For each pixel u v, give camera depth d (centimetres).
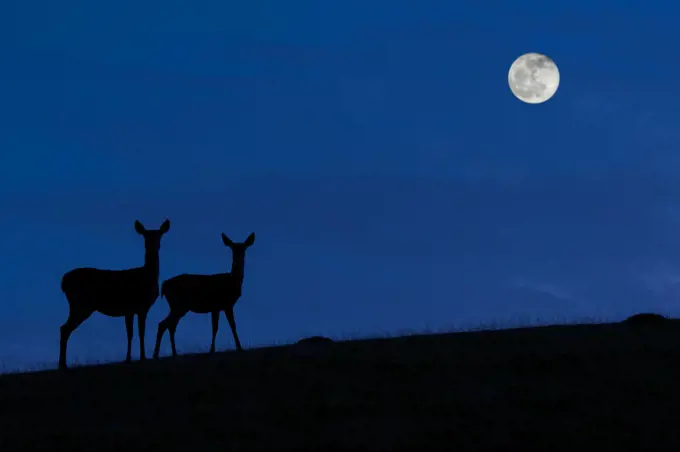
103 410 8838
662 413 8631
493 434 8069
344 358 10425
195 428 8294
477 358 10388
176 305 11431
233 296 11575
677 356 10381
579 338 11319
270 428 8281
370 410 8706
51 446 7906
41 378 9944
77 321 10369
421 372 9875
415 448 7744
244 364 10262
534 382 9544
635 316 12812
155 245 10638
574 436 8038
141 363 10488
